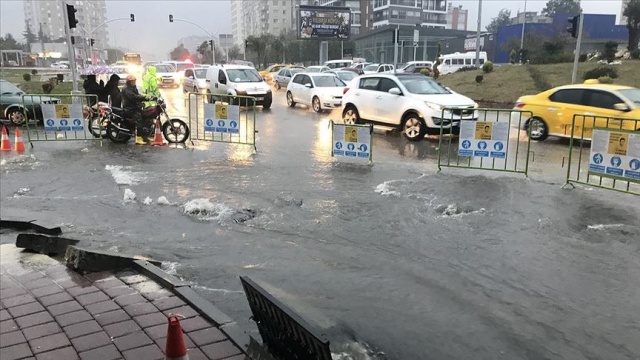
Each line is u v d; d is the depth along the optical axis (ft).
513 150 42.68
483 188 28.48
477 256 18.92
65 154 39.27
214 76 79.77
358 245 20.11
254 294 11.78
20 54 312.71
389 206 25.11
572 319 14.38
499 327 13.93
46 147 42.24
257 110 75.00
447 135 43.73
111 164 35.53
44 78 160.56
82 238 20.84
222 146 43.27
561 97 45.06
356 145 36.35
